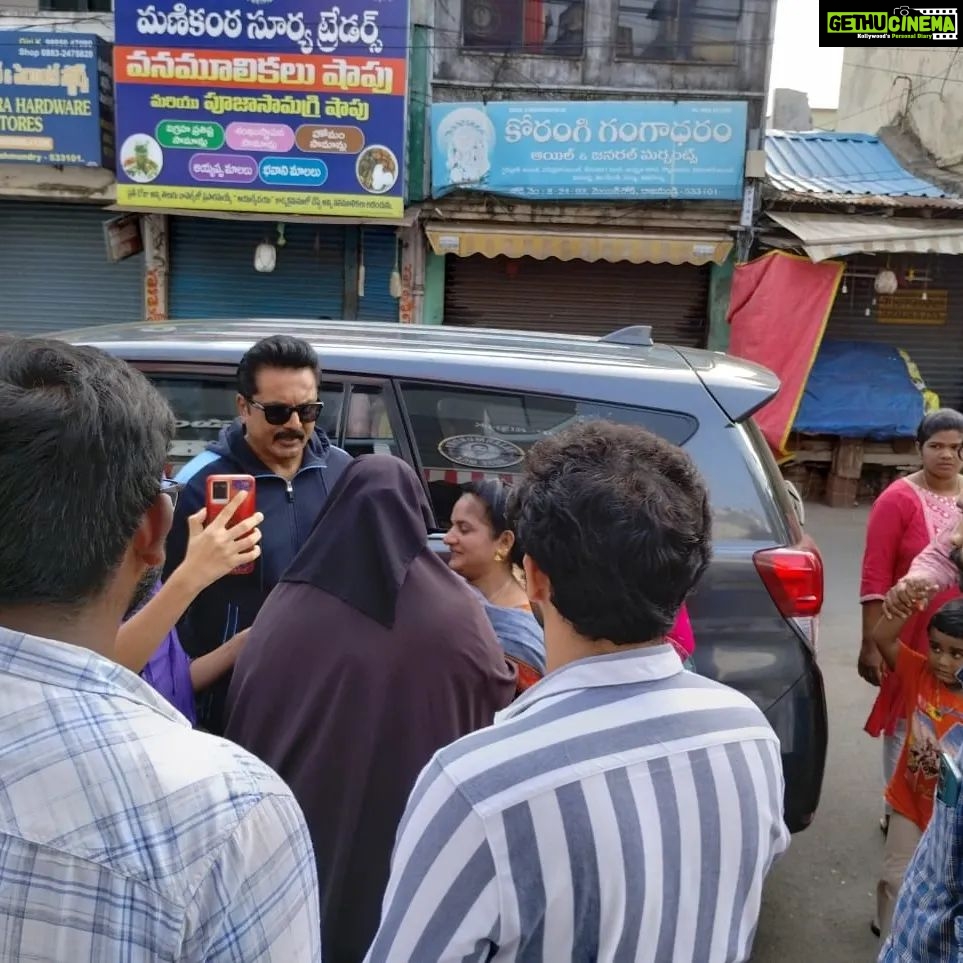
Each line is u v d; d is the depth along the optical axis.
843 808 3.78
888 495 3.40
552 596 1.17
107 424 0.90
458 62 9.68
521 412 3.07
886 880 2.78
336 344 3.25
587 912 1.02
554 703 1.12
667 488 1.17
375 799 1.76
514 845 1.02
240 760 0.91
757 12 9.57
